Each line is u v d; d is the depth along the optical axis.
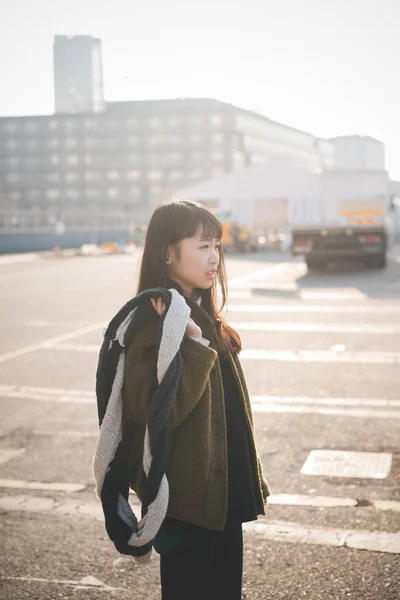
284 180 47.59
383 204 25.53
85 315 14.21
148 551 2.10
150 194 141.50
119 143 142.38
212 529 2.16
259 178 49.22
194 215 2.26
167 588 2.25
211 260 2.28
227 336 2.40
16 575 3.70
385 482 4.98
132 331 2.13
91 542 4.09
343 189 25.72
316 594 3.42
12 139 145.00
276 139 158.12
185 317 2.09
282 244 45.19
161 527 2.19
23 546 4.05
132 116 142.00
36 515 4.51
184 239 2.26
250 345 10.47
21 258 39.09
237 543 2.27
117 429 2.14
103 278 23.03
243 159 144.38
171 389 2.04
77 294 18.22
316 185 46.38
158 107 141.12
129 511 2.17
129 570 3.75
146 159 141.62
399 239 53.44
